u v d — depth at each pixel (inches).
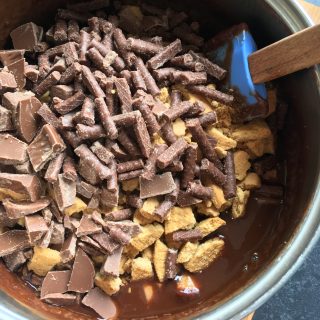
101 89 7.0
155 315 7.0
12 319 6.2
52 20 8.0
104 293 7.1
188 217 7.1
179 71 7.4
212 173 7.2
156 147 7.0
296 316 8.6
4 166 6.9
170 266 7.1
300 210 6.6
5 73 7.2
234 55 7.3
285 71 6.8
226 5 7.4
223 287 7.1
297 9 6.7
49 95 7.4
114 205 6.9
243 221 7.5
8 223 6.9
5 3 7.3
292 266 6.0
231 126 7.6
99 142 6.9
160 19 7.9
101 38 7.7
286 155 7.7
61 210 6.8
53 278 6.9
